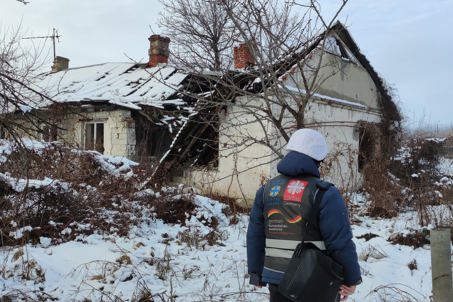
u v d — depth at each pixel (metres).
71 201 7.70
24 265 5.36
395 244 7.50
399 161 16.70
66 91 16.14
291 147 3.02
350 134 15.05
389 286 5.29
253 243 3.11
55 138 4.89
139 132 14.88
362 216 10.38
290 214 2.87
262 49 5.63
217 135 12.27
